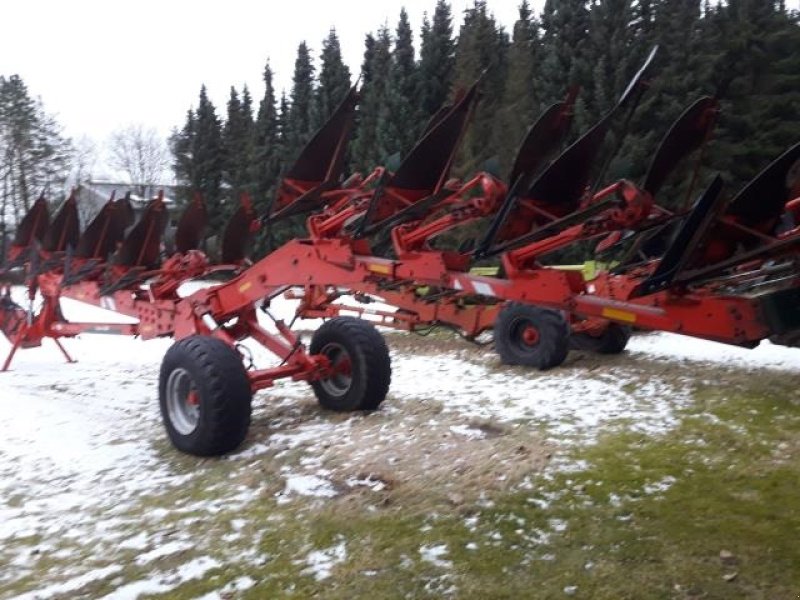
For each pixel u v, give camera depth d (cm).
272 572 384
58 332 1000
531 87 2566
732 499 468
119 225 979
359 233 579
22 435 661
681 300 548
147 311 784
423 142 548
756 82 2534
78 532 449
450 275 555
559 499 473
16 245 1108
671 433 621
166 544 424
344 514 455
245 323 737
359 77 621
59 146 4709
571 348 1071
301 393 808
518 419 677
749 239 523
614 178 558
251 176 3272
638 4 2281
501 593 356
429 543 412
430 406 722
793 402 712
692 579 365
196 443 580
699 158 575
